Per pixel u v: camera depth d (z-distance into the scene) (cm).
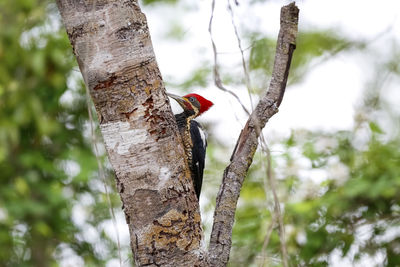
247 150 570
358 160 1024
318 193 1027
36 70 1052
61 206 1174
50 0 1095
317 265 984
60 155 1176
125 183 506
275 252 955
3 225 1105
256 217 1015
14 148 1175
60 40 1088
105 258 1162
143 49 504
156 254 501
